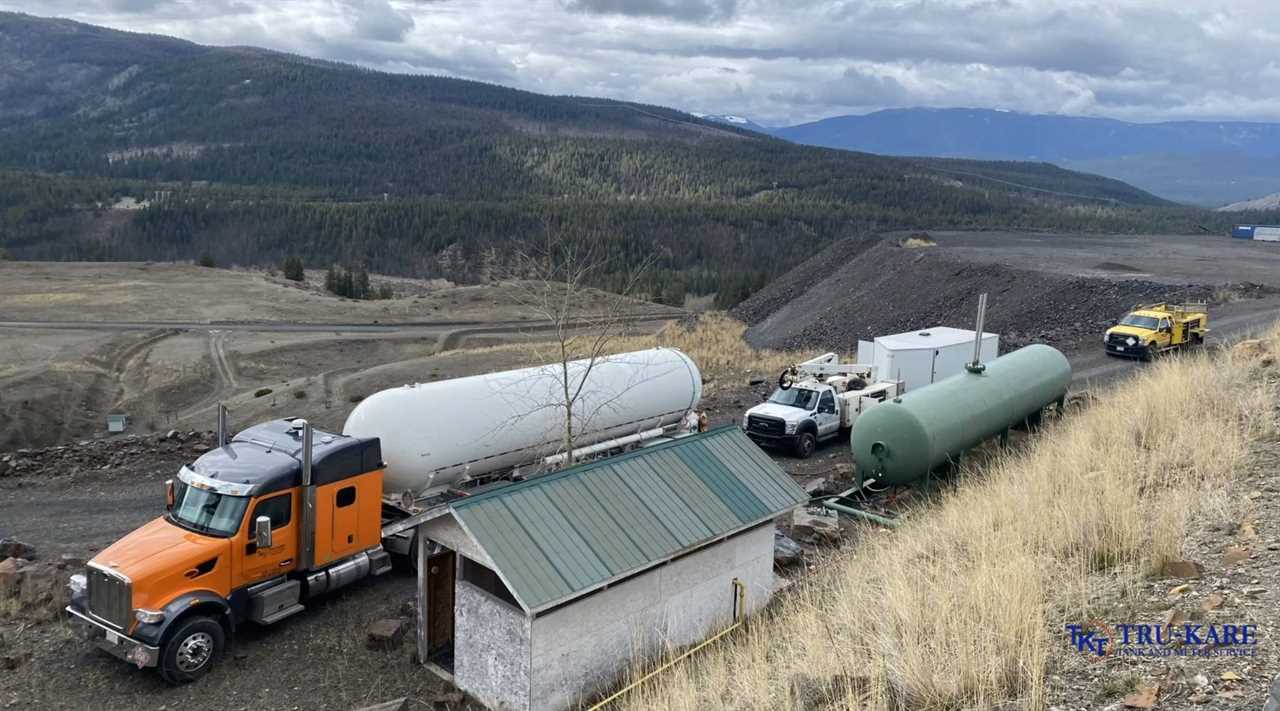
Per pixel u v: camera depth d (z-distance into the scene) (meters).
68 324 67.94
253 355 59.81
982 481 14.70
